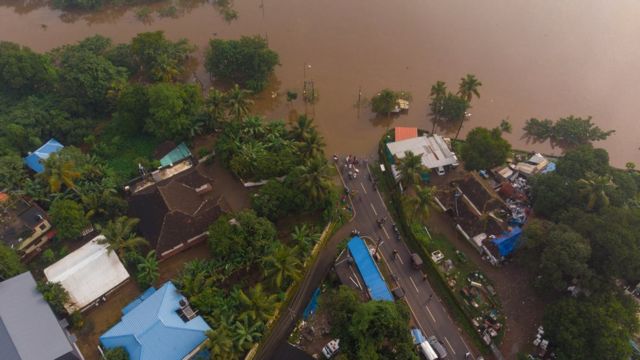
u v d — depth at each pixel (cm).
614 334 7000
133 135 11138
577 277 7956
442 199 10025
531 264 8394
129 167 10438
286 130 10756
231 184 10350
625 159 11575
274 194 9000
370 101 12625
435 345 7862
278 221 9544
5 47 11625
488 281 8831
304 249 8625
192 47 13488
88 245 8612
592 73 13638
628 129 12162
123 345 7231
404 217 9688
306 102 12588
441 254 9131
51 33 14988
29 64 11281
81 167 9556
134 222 8688
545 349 7881
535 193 9544
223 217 8712
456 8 16062
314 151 9831
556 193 9025
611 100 12862
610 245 7650
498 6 16212
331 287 8694
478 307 8444
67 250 8838
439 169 10675
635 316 7612
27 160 9944
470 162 10156
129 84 11812
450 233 9650
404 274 8981
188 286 7869
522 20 15612
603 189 8625
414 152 10712
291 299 8569
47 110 10962
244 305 7662
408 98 12569
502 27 15288
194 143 11106
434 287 8844
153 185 9675
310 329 8000
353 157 10994
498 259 8956
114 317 8200
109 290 8231
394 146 10869
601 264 7869
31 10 16112
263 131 10512
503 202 9612
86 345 7856
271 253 8319
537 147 11800
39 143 10231
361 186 10506
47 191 9281
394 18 15538
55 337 7300
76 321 7844
